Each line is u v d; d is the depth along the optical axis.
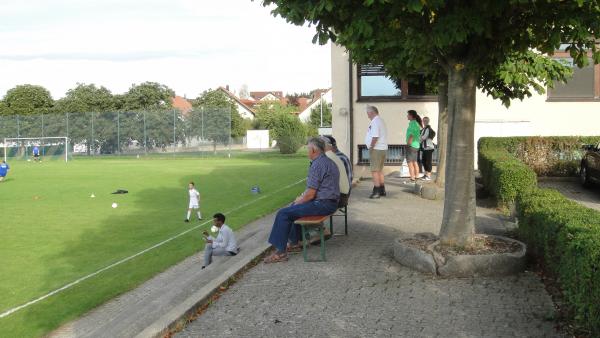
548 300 5.69
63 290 8.29
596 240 4.68
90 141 49.06
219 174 28.05
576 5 5.75
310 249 8.09
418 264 6.80
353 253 7.79
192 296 5.89
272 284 6.47
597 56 6.28
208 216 14.84
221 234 9.03
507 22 6.29
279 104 78.75
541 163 17.44
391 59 8.70
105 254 10.59
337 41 8.80
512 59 10.75
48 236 12.38
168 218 14.70
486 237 7.51
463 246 6.99
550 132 19.80
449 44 6.11
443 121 13.24
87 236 12.34
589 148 15.54
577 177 17.23
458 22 5.91
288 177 25.66
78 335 6.37
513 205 11.11
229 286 6.45
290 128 58.88
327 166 7.80
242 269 7.02
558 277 5.89
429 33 6.14
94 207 16.92
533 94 19.72
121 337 5.48
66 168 35.38
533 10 6.09
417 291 6.07
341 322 5.26
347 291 6.14
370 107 13.46
